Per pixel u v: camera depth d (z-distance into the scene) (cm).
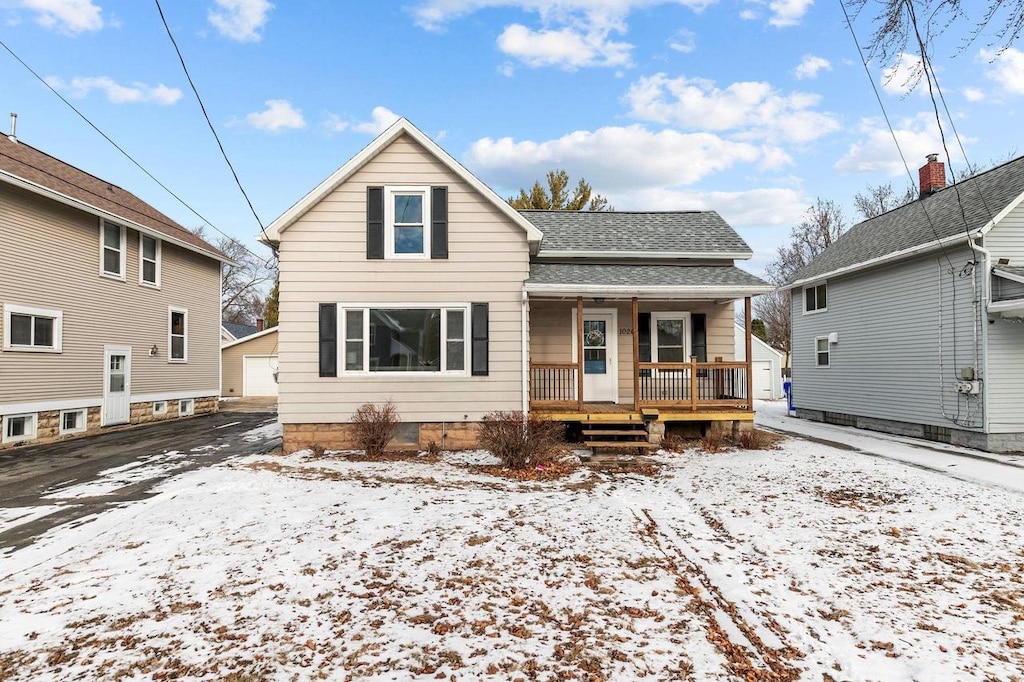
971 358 1189
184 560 506
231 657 354
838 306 1669
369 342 1093
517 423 955
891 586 472
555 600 436
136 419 1594
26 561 511
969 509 696
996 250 1159
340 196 1095
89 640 373
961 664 356
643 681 331
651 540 575
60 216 1320
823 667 353
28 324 1232
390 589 449
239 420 1730
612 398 1256
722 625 403
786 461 998
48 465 995
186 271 1852
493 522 619
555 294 1116
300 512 652
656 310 1296
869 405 1523
